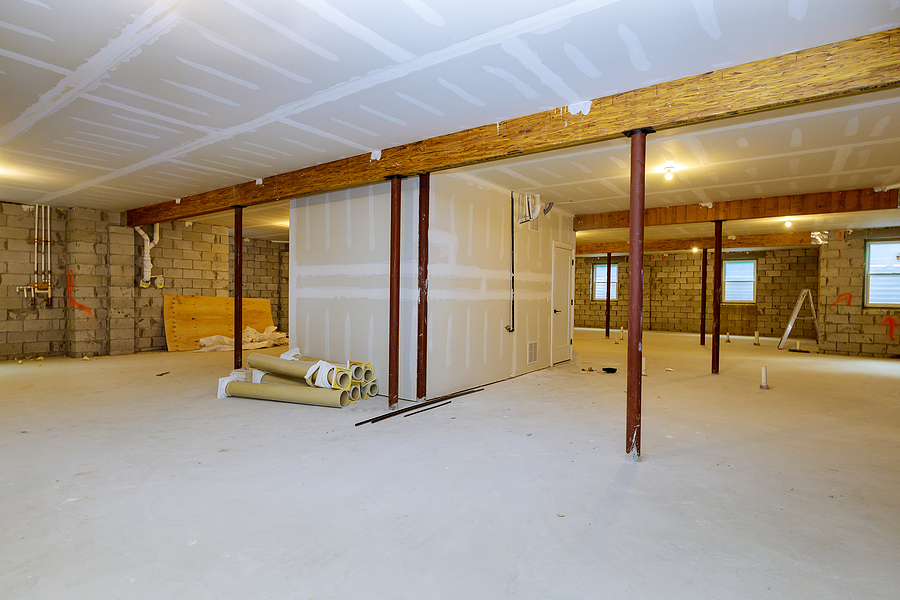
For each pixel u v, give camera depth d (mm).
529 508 2637
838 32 2510
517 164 5059
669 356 9156
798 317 13156
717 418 4559
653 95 3168
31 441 3693
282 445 3662
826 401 5305
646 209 7559
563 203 7285
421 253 5066
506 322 6465
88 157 4906
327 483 2951
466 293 5719
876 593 1912
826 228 9445
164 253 9211
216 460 3326
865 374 7145
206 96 3354
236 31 2492
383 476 3068
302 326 6336
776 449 3654
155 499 2705
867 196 6020
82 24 2441
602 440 3842
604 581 1977
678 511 2619
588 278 16609
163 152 4746
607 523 2477
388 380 5023
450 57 2771
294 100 3412
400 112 3648
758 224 8953
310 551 2180
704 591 1916
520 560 2125
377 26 2434
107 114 3705
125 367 7207
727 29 2465
